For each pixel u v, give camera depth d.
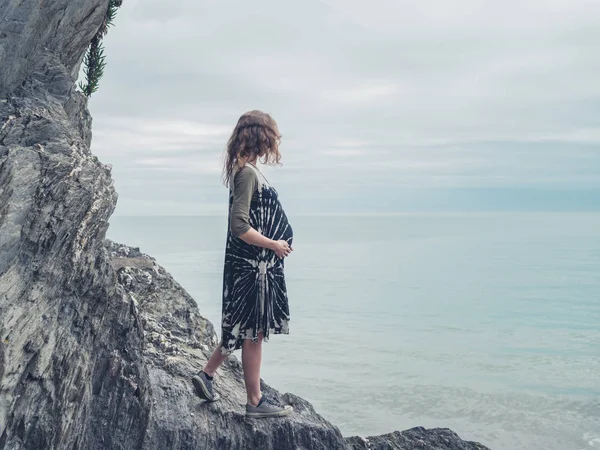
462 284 121.75
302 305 87.19
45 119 3.68
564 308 84.69
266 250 3.74
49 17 4.30
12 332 2.84
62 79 4.37
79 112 4.96
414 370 42.56
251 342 3.83
